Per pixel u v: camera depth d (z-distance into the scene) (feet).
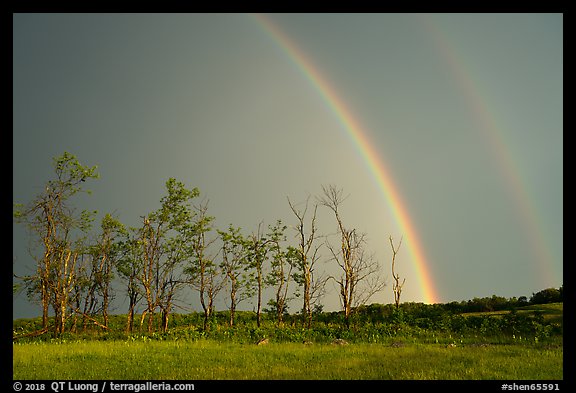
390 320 131.85
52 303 129.80
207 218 143.13
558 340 92.53
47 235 126.31
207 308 138.10
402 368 64.34
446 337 109.19
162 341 105.19
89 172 128.98
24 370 66.54
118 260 142.20
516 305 171.83
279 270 152.15
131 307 141.08
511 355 74.18
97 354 79.61
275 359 74.33
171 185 141.79
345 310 131.95
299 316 157.48
